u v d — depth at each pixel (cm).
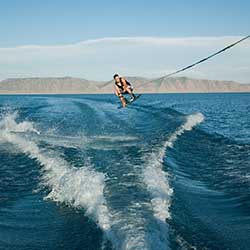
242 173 1145
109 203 717
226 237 654
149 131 1995
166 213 680
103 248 556
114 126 2242
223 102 7888
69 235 654
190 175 1115
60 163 1134
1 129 2016
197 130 2175
